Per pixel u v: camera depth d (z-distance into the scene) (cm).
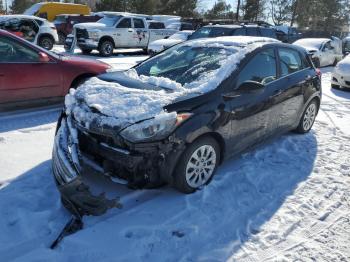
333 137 603
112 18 1833
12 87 581
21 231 310
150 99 350
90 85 397
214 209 357
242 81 418
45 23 1705
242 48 449
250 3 5112
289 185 416
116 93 368
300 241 320
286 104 506
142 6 4297
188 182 373
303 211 365
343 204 386
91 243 298
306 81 552
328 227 343
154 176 344
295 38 2500
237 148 430
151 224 328
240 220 343
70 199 318
